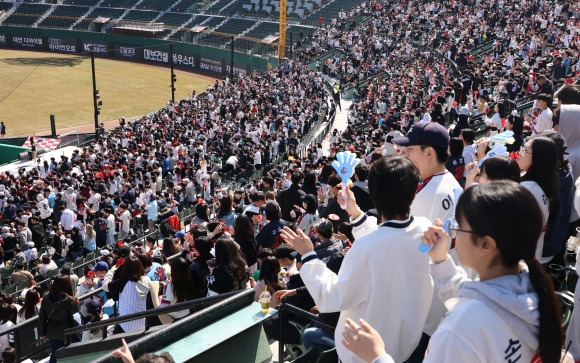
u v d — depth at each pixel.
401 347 4.02
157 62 89.75
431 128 4.93
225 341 5.48
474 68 33.47
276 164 32.56
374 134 26.08
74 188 29.09
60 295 9.74
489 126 15.82
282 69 62.22
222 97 53.28
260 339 5.74
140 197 25.86
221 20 90.50
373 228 4.64
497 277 2.82
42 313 9.77
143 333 7.26
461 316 2.66
